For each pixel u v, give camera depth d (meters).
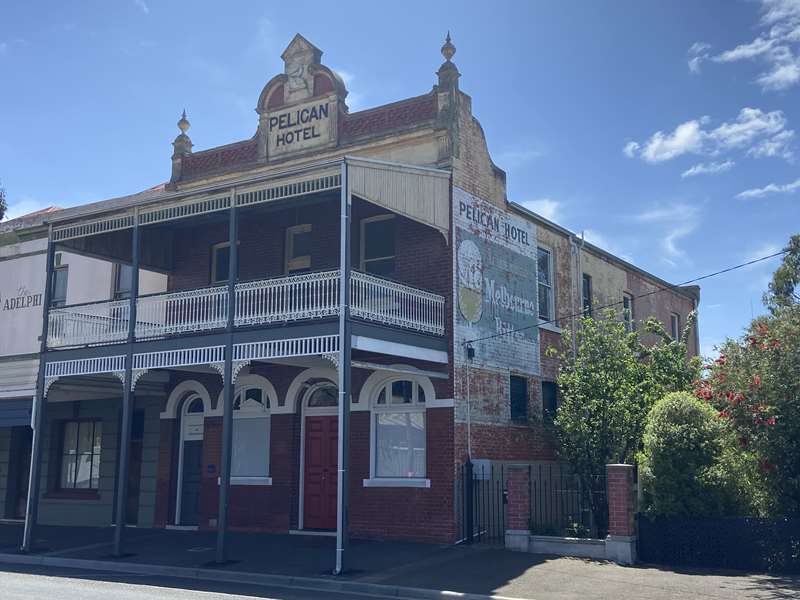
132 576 14.09
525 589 11.79
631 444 16.92
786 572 12.85
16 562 16.44
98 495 21.62
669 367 19.22
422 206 16.75
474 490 16.66
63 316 18.58
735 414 13.59
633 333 18.80
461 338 17.31
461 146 18.14
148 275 21.75
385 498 17.00
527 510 15.16
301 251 19.75
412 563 14.05
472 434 17.14
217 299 17.27
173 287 21.20
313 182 15.15
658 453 14.01
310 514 18.23
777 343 13.62
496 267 18.95
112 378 19.89
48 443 22.86
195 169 21.91
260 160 20.59
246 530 18.72
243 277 20.17
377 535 16.94
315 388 18.77
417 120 18.39
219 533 14.64
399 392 17.50
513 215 19.95
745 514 13.80
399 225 18.14
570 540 14.53
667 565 13.55
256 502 18.73
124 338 17.50
